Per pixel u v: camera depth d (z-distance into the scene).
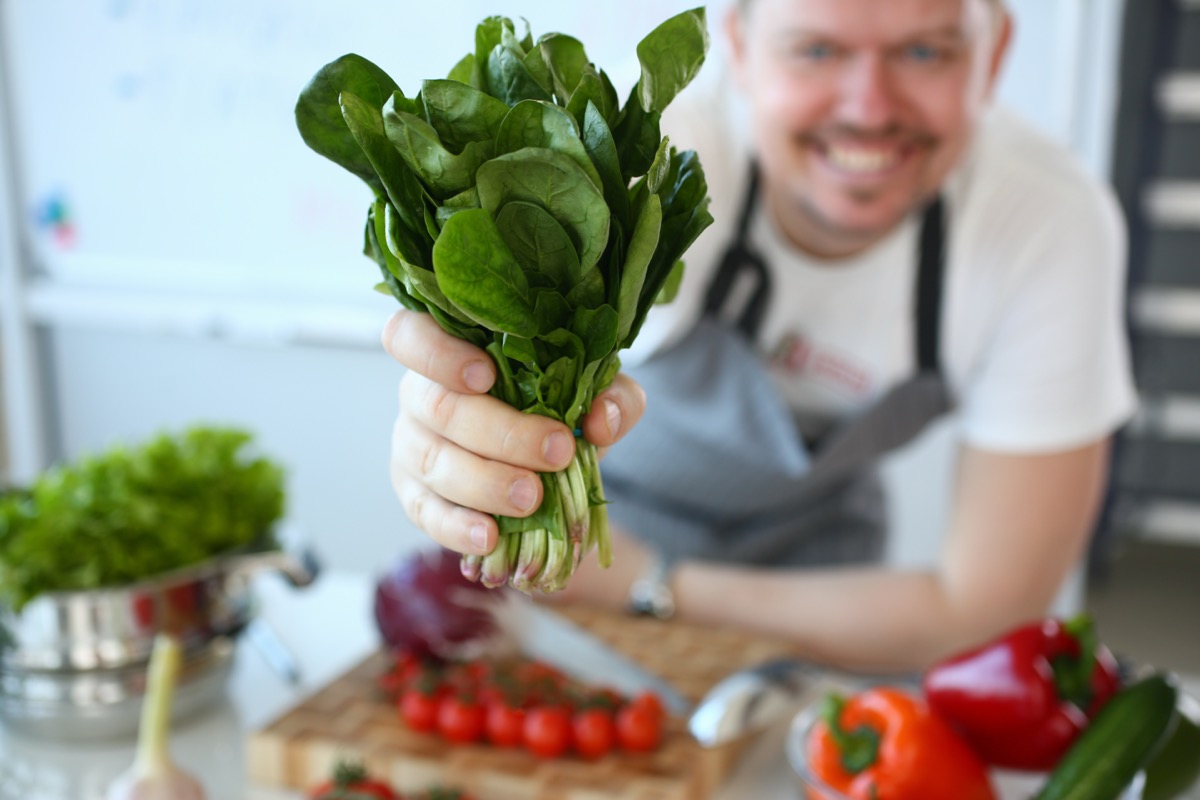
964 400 1.21
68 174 2.47
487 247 0.44
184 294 2.46
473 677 0.99
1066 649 0.89
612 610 1.24
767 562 1.34
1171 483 2.72
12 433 2.65
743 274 1.16
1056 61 1.91
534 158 0.43
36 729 1.00
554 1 2.10
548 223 0.45
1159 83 2.34
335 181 2.30
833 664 1.19
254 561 1.05
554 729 0.91
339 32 2.21
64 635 0.97
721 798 0.93
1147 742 0.81
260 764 0.95
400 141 0.44
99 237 2.49
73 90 2.41
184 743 1.01
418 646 1.04
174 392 2.56
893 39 0.95
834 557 1.34
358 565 2.54
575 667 1.05
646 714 0.93
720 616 1.21
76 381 2.63
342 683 1.04
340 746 0.93
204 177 2.38
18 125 2.46
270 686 1.11
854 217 1.05
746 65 1.07
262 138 2.32
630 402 0.54
